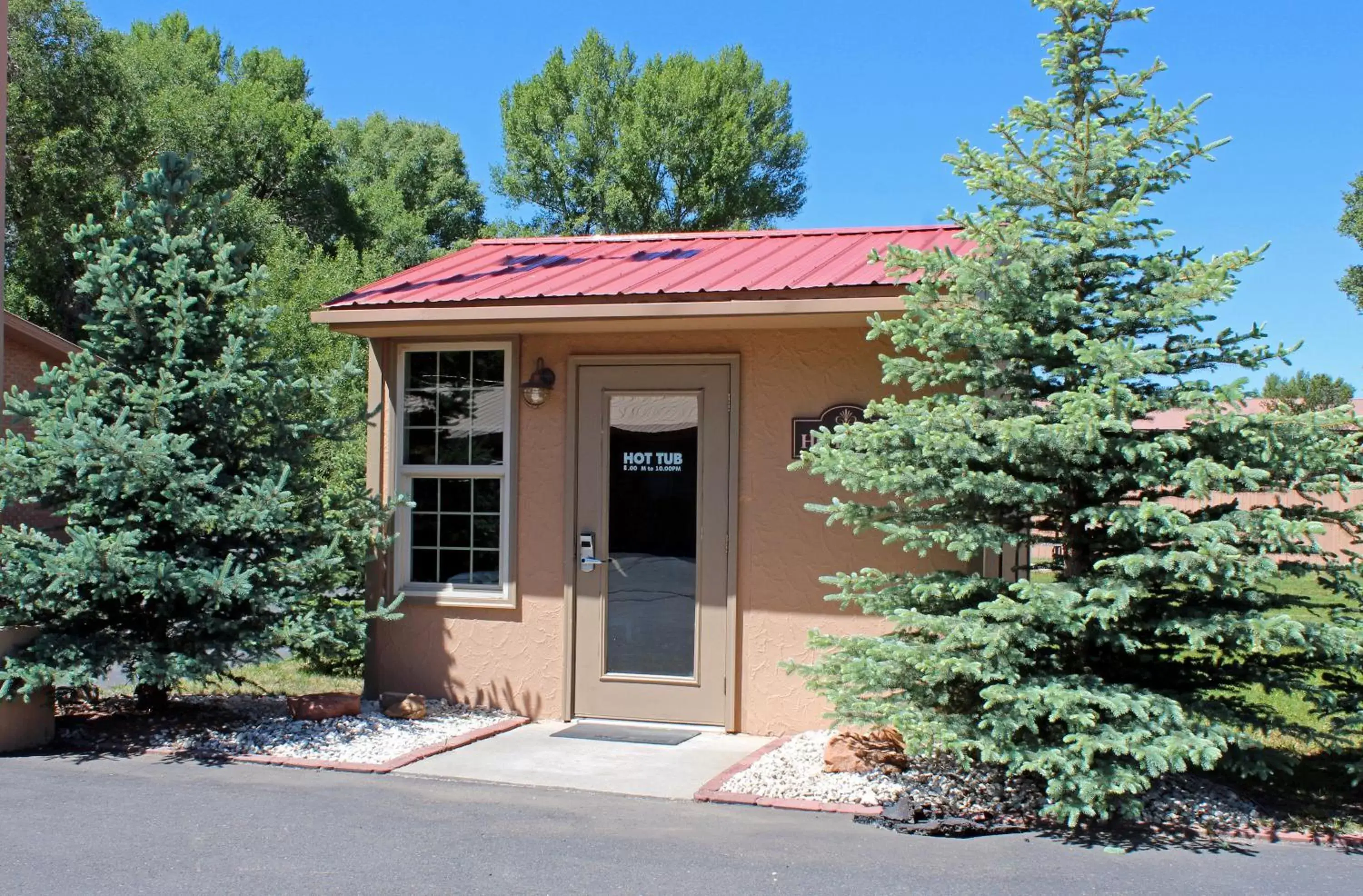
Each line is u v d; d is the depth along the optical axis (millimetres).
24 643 7461
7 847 5391
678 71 33250
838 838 5605
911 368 6531
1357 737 7094
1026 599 5863
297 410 8359
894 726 6195
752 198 33906
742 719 7945
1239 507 5969
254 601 7555
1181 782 6285
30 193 23359
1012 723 5562
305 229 32781
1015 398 6160
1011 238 5961
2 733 7223
